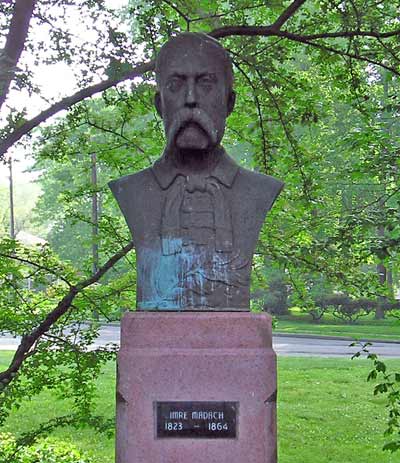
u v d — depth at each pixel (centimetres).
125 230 671
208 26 628
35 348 563
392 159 566
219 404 340
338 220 670
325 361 1430
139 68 541
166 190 378
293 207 633
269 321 350
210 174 379
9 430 876
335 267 607
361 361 1430
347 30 574
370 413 981
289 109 647
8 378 521
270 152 661
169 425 340
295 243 629
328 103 778
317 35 570
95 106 1060
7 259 584
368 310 2497
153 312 354
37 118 533
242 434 340
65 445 750
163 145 622
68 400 1068
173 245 368
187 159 379
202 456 339
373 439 851
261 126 641
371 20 588
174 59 374
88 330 602
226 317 348
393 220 533
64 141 665
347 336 2047
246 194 378
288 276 675
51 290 615
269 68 613
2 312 576
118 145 624
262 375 342
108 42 544
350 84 647
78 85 561
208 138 368
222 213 372
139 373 342
